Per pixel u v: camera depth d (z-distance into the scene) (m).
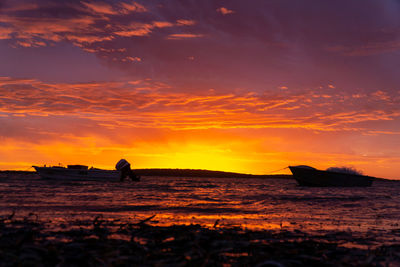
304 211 16.06
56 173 50.44
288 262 5.96
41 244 6.70
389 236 9.43
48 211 13.41
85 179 51.41
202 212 14.77
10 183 38.81
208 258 6.01
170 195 26.22
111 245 6.90
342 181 47.41
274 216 13.81
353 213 15.50
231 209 16.30
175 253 6.49
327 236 9.09
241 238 8.30
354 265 6.07
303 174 47.09
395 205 20.33
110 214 13.09
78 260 5.82
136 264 5.74
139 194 26.09
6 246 6.41
